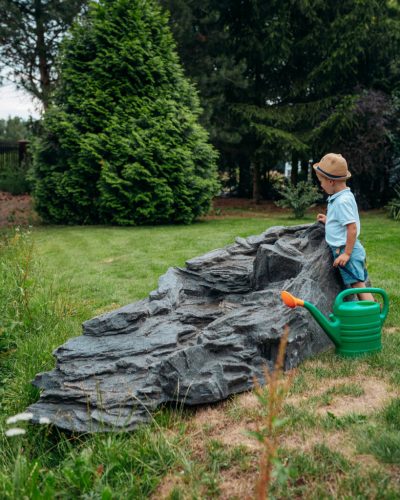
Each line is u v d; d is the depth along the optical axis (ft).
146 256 26.53
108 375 10.57
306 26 55.83
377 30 53.01
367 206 53.31
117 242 31.27
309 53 56.80
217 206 56.90
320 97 57.57
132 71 39.91
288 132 55.16
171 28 53.11
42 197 41.70
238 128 55.06
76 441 9.68
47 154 41.22
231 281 15.05
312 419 8.93
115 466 8.48
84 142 39.63
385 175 52.85
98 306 18.31
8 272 20.30
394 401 9.34
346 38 51.11
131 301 18.69
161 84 41.78
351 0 53.47
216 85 54.49
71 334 15.07
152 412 9.91
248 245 16.98
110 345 11.32
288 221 40.45
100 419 9.50
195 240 30.76
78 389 10.22
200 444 8.89
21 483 7.86
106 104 39.93
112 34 40.93
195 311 13.28
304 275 12.91
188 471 8.01
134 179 38.78
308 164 61.46
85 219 41.60
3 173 65.51
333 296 13.43
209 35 56.49
